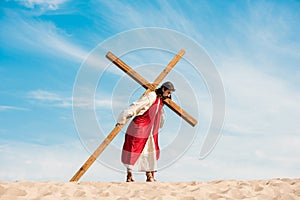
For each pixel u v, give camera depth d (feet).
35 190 17.95
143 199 17.43
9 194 16.79
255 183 21.48
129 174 23.31
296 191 19.42
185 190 19.53
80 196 17.76
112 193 18.83
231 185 20.92
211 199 17.95
